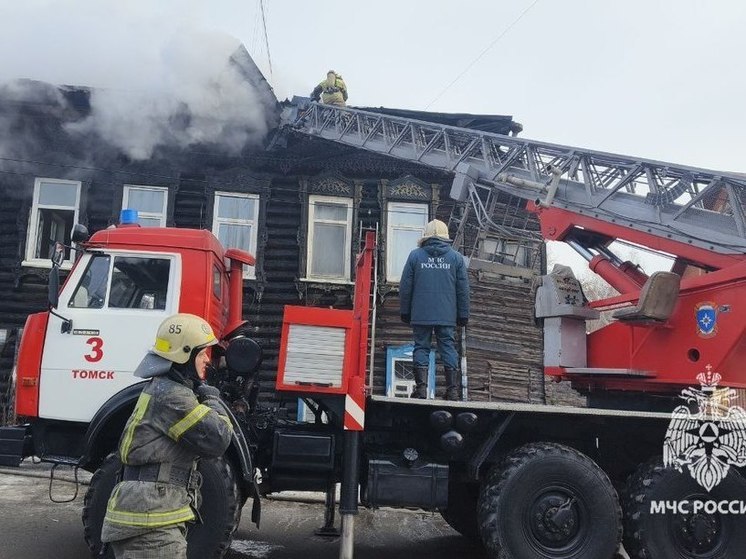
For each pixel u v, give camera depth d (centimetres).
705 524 461
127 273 487
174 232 497
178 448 287
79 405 464
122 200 1167
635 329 531
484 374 1177
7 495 698
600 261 595
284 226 1213
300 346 459
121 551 277
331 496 616
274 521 661
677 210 535
